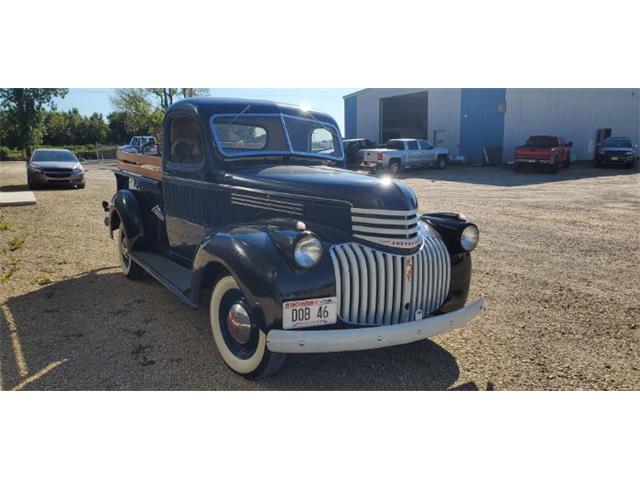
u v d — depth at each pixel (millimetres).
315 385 3742
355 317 3586
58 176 17234
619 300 5602
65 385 3676
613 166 27000
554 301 5570
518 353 4289
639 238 8969
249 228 3828
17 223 10289
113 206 6344
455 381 3816
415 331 3496
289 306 3357
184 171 5141
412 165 25484
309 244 3387
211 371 3912
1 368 3920
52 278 6348
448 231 4215
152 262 5531
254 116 4969
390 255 3691
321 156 5266
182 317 4996
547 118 29391
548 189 17172
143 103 36938
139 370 3916
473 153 29844
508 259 7434
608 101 30672
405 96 33844
